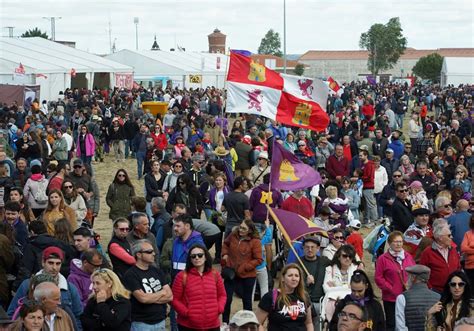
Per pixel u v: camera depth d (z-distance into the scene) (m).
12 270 10.34
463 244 11.84
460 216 13.05
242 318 7.21
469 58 93.25
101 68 55.94
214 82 71.69
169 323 12.25
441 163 21.03
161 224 12.89
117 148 32.28
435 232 10.89
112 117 34.91
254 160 20.41
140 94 52.62
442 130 27.36
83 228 10.19
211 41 109.56
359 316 6.80
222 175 15.56
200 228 12.38
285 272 8.71
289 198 13.94
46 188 15.06
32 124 29.94
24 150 21.95
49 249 8.70
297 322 8.73
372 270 15.57
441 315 8.61
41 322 7.44
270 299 8.77
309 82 16.03
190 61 73.19
